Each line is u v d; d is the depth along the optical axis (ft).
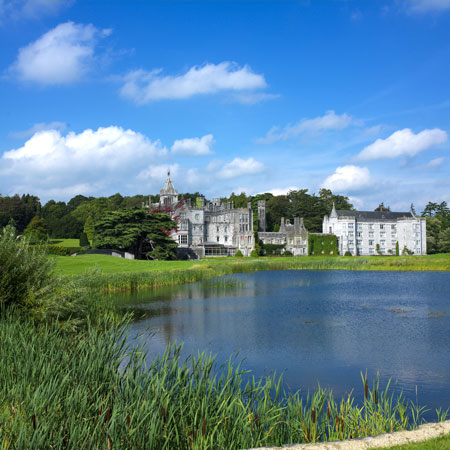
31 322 59.52
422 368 61.11
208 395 35.99
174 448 30.81
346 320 94.79
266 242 397.19
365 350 70.33
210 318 96.73
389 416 37.45
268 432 33.37
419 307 111.55
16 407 31.53
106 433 28.37
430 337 78.79
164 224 272.10
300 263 246.27
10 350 40.22
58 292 68.18
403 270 232.73
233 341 76.02
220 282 169.58
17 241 69.15
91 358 37.86
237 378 40.78
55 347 43.29
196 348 71.15
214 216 390.63
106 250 255.29
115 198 588.50
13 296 62.85
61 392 32.19
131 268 189.47
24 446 25.94
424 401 49.26
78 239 459.32
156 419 29.91
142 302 118.83
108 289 137.49
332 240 399.85
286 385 53.83
